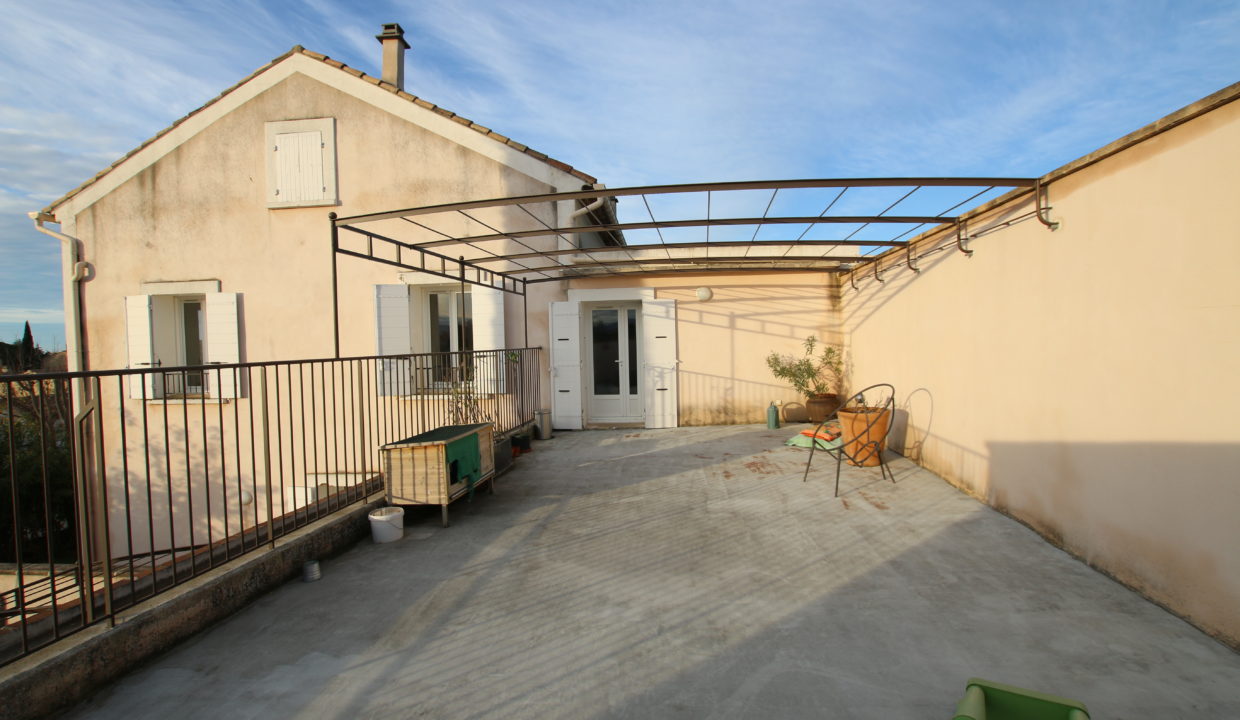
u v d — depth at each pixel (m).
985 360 4.30
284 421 8.02
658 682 2.23
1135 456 2.84
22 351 13.63
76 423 2.32
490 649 2.50
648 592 3.02
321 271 8.10
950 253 4.85
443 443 4.10
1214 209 2.37
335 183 8.06
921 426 5.54
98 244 8.35
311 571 3.26
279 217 8.16
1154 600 2.74
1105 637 2.46
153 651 2.44
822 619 2.69
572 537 3.88
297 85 8.13
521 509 4.54
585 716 2.04
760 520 4.12
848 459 5.53
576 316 8.23
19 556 2.08
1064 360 3.38
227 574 2.81
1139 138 2.71
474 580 3.22
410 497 4.16
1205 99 2.34
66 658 2.11
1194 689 2.10
